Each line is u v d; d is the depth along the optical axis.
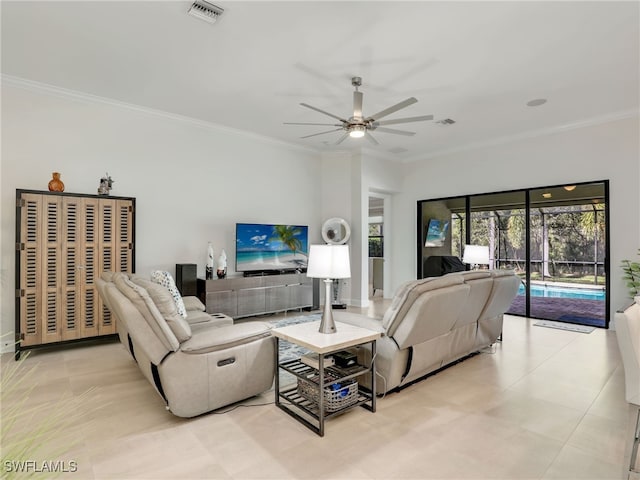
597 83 3.89
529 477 1.80
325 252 2.52
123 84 3.94
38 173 3.94
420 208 7.15
